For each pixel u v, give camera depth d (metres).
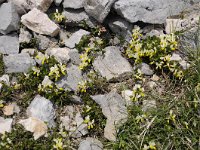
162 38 0.99
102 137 0.91
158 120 0.88
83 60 0.99
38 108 0.93
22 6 1.07
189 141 0.86
